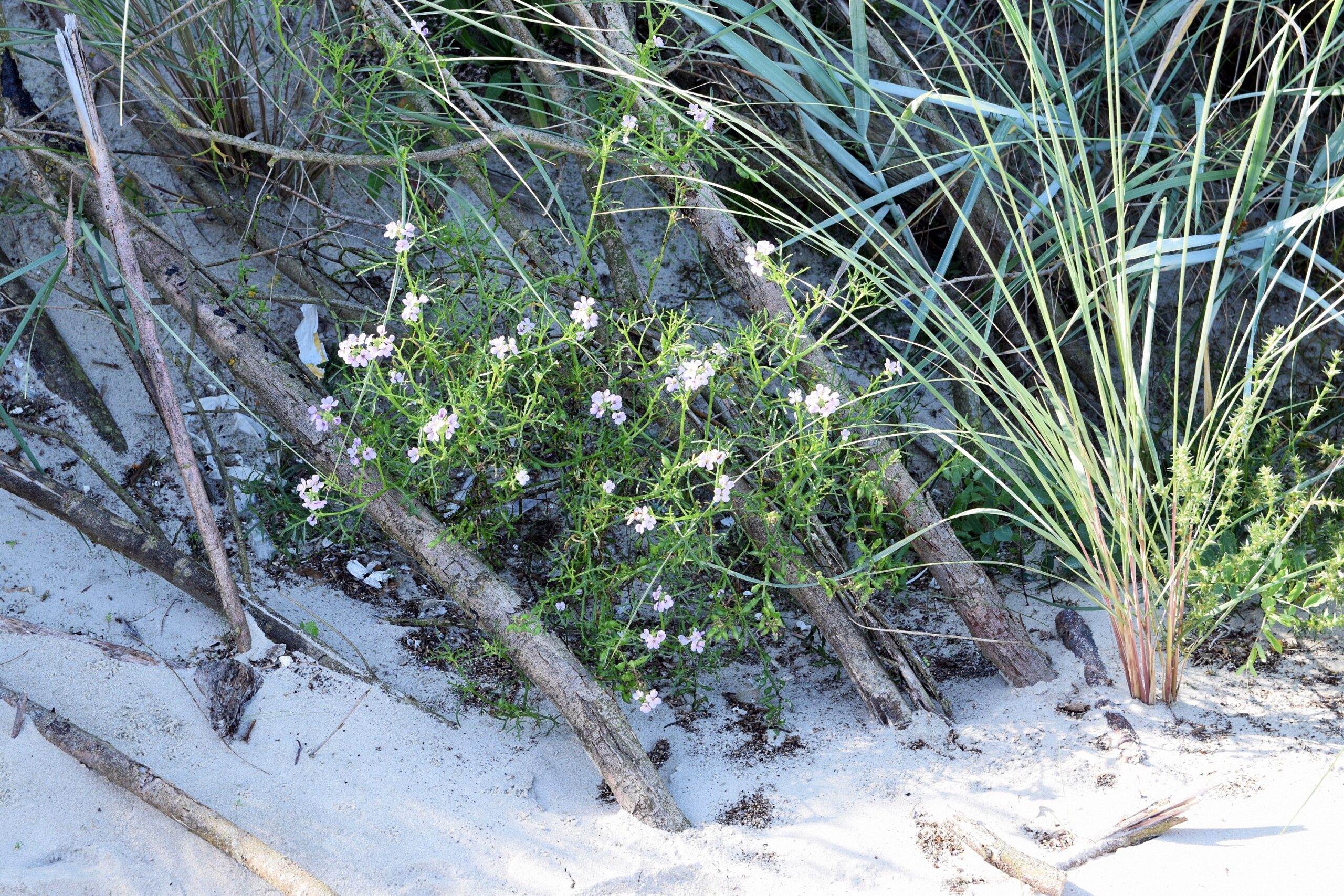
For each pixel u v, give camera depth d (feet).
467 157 7.85
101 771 6.79
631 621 7.13
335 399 7.53
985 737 7.16
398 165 7.36
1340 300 7.16
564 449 7.39
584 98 7.87
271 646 7.20
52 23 7.85
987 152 7.69
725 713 7.32
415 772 6.98
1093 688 7.28
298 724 7.03
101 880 6.66
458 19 8.05
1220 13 8.21
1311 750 6.98
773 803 6.99
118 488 7.36
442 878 6.75
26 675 6.95
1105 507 7.55
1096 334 8.13
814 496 7.10
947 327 7.30
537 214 8.14
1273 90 7.05
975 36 8.29
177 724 6.97
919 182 7.59
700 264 8.07
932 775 7.04
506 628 7.11
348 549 7.66
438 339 7.15
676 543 7.02
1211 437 7.12
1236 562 7.11
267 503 7.66
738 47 7.43
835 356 7.51
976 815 6.90
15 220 7.74
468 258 7.45
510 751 7.11
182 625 7.24
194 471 7.13
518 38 7.91
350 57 7.86
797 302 8.05
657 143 7.25
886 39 8.21
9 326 7.63
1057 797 6.94
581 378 7.20
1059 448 7.09
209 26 7.59
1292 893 6.59
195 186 7.83
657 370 7.27
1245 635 7.43
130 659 7.06
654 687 7.40
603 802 7.01
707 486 7.38
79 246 7.36
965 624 7.41
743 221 8.16
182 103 7.72
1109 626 7.46
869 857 6.81
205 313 7.35
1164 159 7.84
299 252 7.72
